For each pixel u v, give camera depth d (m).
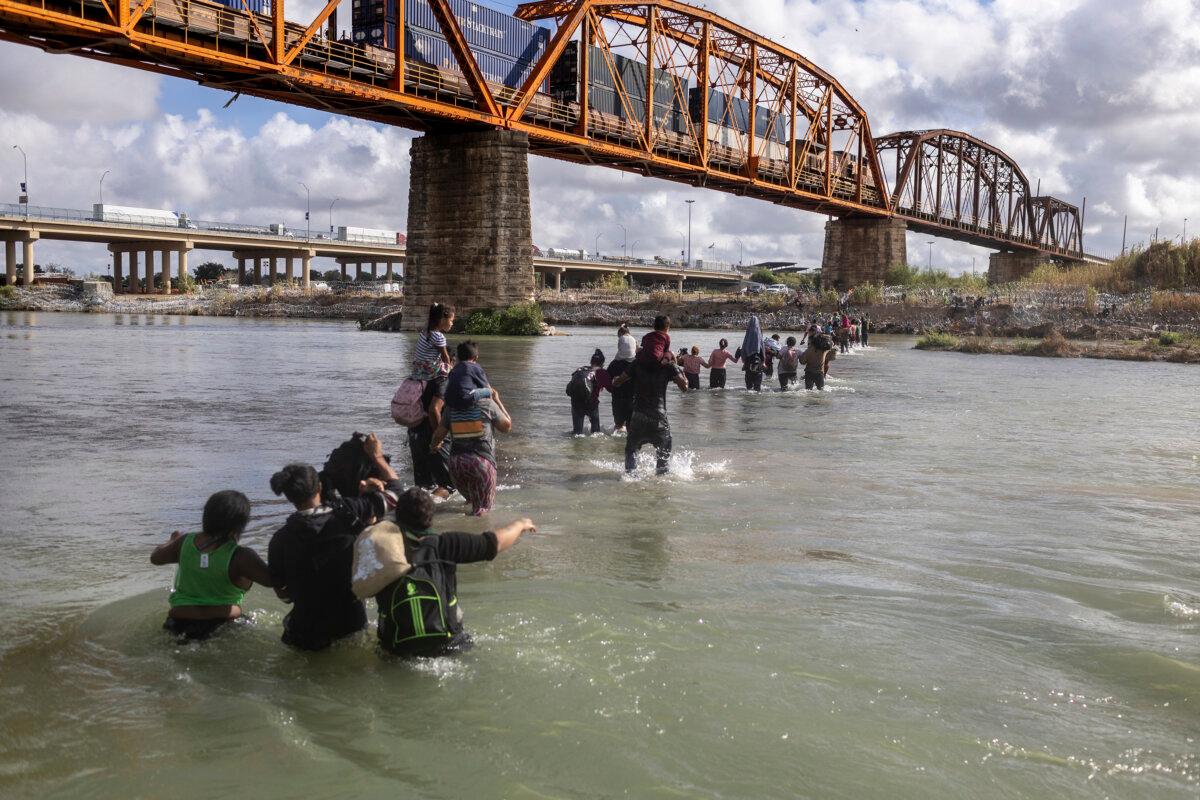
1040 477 9.39
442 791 3.06
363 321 53.09
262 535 6.27
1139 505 7.99
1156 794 3.07
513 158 47.41
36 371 20.75
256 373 21.00
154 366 22.73
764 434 12.43
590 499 7.88
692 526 6.92
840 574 5.66
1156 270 62.25
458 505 7.65
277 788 3.07
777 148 77.25
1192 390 21.00
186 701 3.74
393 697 3.80
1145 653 4.32
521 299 48.28
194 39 34.38
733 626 4.66
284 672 4.07
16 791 3.01
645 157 55.38
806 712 3.66
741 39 65.88
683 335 54.94
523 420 13.38
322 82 37.19
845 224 93.69
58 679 3.94
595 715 3.62
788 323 63.44
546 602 4.98
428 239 49.22
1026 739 3.46
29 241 92.19
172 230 103.62
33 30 30.14
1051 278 68.44
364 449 5.99
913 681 3.99
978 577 5.65
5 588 5.16
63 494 7.71
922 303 63.56
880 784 3.11
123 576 5.42
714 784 3.10
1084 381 23.67
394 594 4.21
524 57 50.75
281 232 118.69
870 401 17.41
